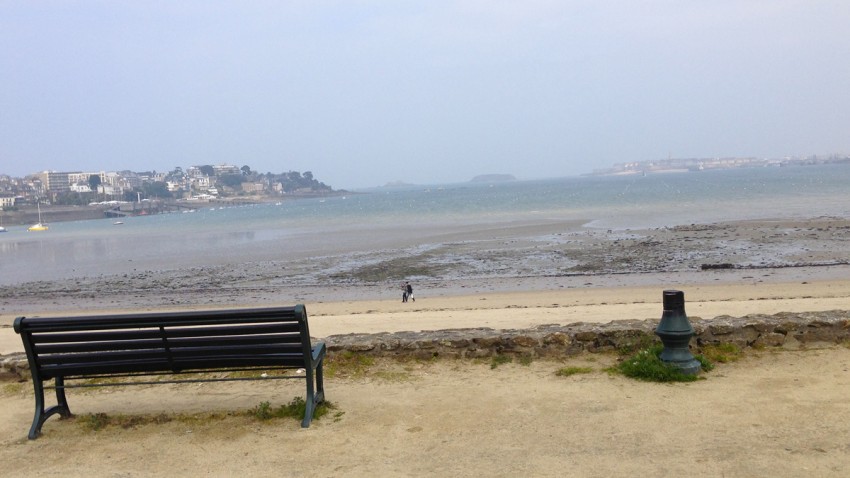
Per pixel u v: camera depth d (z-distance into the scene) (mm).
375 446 4754
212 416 5555
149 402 6105
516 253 32844
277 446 4836
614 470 4152
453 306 19562
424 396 5895
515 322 13773
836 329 6945
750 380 5891
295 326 5117
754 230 37719
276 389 6332
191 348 5203
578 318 14039
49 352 5262
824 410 5043
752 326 6938
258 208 190625
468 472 4227
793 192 82375
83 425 5484
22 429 5500
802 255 27406
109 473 4484
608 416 5137
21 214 191625
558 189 162125
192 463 4598
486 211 75500
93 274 35125
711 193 90562
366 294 23641
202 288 27391
